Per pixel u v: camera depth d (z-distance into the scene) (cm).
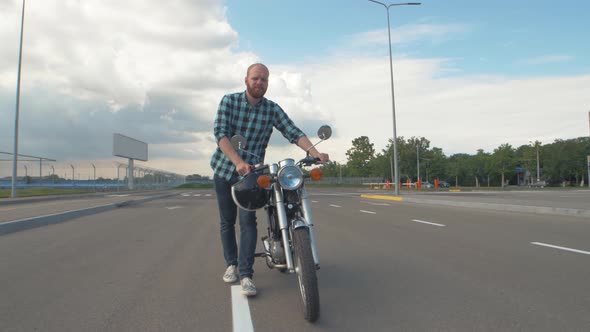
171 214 1241
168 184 5119
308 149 371
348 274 444
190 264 509
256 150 392
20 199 1877
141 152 4244
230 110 373
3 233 794
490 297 354
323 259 527
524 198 1831
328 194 2908
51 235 776
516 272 443
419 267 472
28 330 290
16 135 2117
